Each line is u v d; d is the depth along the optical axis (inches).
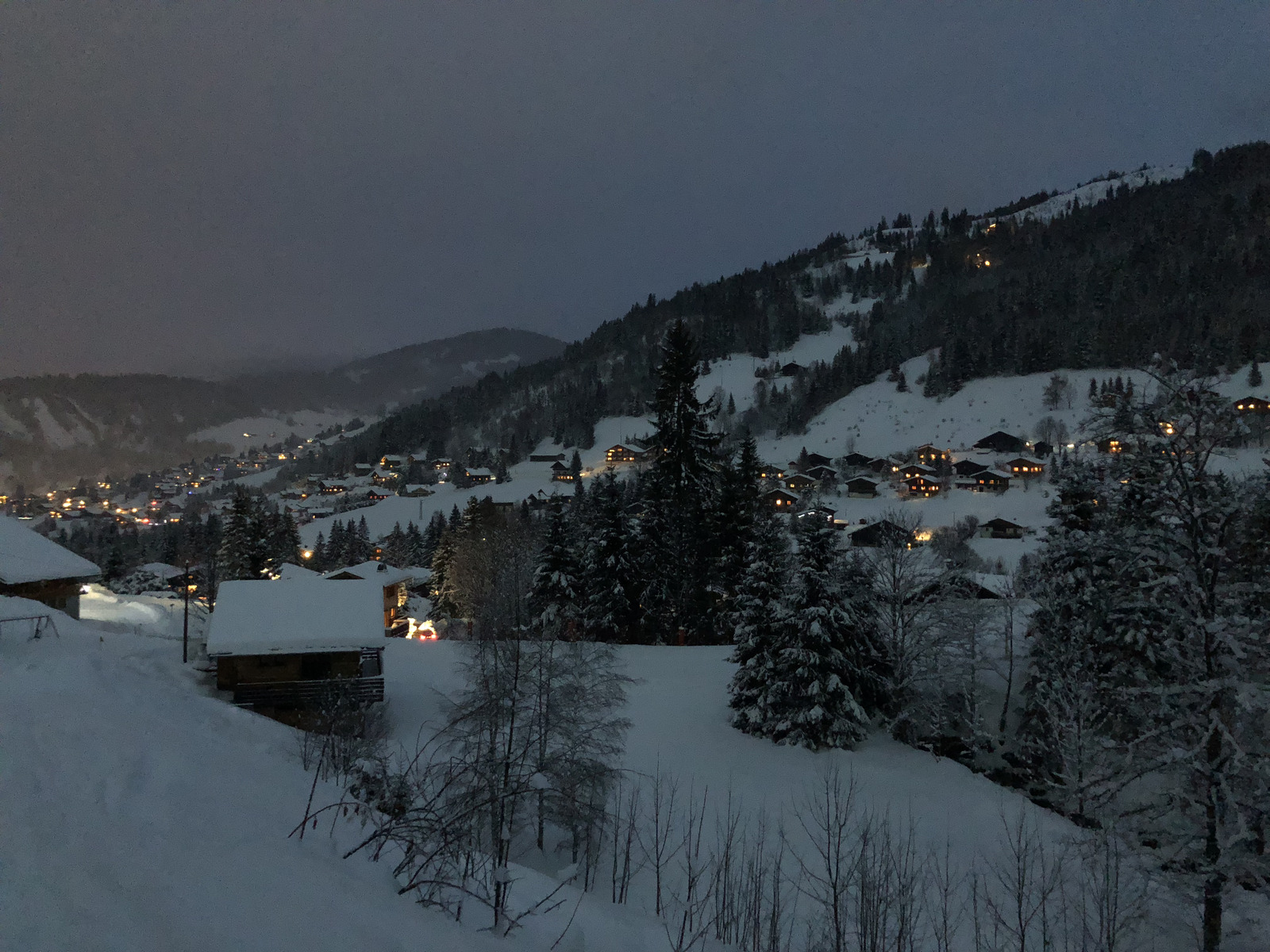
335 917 201.2
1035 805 994.1
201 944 159.9
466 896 283.1
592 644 1323.8
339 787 394.9
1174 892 683.4
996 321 7401.6
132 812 222.8
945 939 535.8
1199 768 698.2
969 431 5324.8
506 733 717.3
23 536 1321.4
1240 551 839.7
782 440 6136.8
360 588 1143.6
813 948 499.2
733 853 724.7
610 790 756.6
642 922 426.0
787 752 1095.6
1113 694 940.0
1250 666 717.9
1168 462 762.8
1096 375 5580.7
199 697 655.1
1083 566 1117.1
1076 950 583.2
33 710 303.4
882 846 769.6
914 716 1241.4
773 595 1232.2
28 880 160.1
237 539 2368.4
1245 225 7632.9
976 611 1331.2
